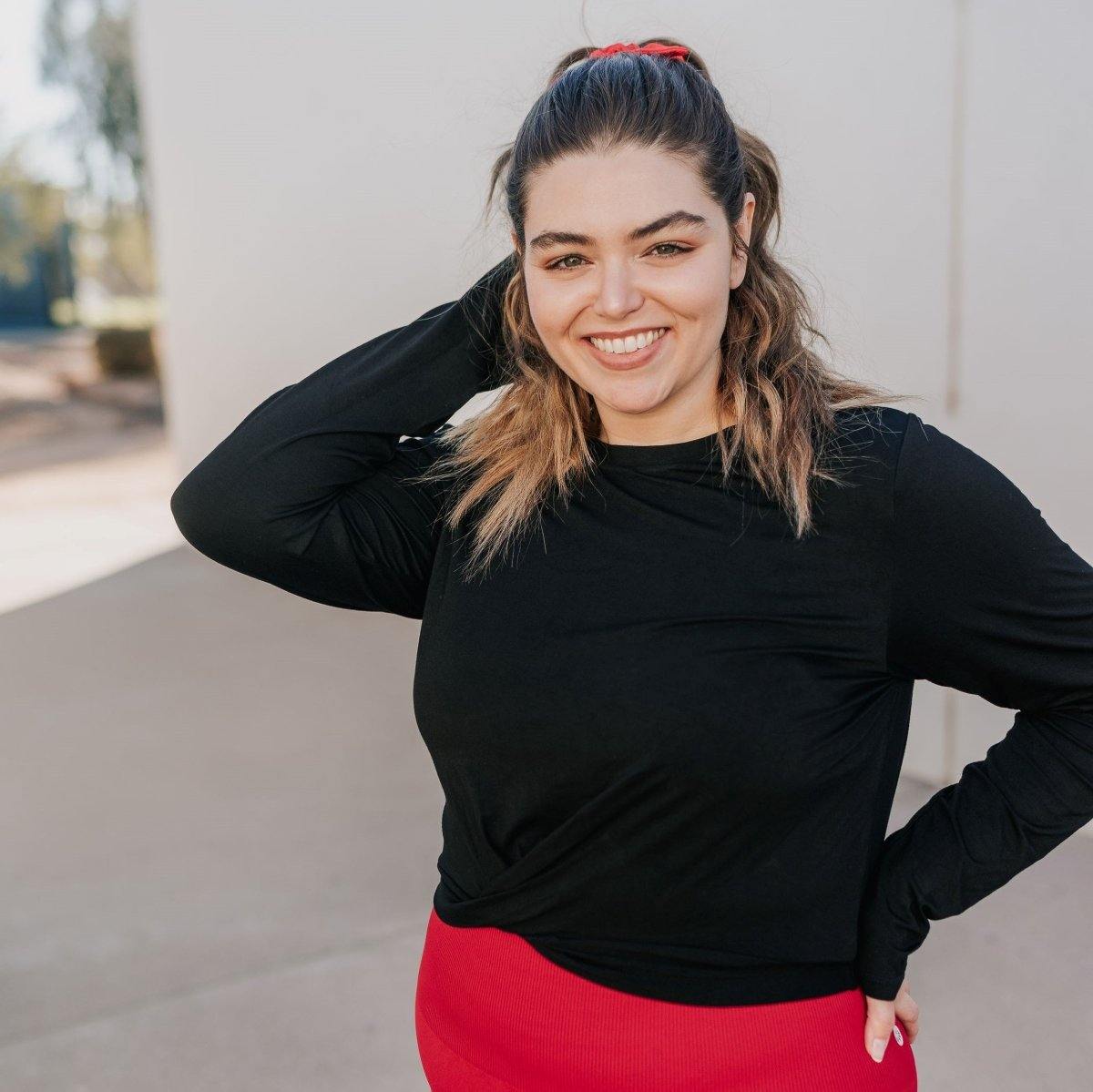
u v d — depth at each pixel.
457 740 1.29
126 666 5.27
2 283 23.06
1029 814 1.22
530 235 1.23
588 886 1.23
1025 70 2.91
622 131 1.17
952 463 1.17
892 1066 1.29
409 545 1.49
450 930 1.37
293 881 3.24
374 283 5.68
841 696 1.20
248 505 1.44
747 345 1.28
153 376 16.75
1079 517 2.96
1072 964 2.67
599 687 1.20
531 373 1.35
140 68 7.43
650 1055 1.22
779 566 1.20
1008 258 3.02
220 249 6.93
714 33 3.59
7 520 8.91
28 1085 2.46
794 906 1.21
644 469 1.27
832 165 3.35
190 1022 2.65
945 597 1.17
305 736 4.31
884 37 3.18
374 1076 2.46
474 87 4.72
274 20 6.14
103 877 3.32
